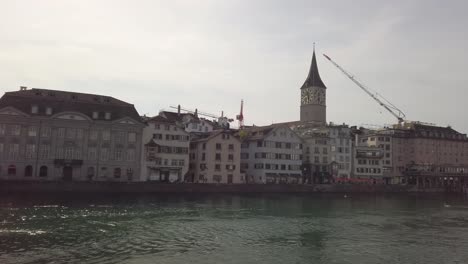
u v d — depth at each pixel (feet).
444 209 278.26
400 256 127.54
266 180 450.71
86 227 157.89
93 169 361.10
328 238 153.28
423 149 572.10
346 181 497.46
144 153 381.81
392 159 554.46
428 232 172.86
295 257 122.52
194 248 129.80
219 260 116.16
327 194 406.41
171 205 247.70
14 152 336.29
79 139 357.61
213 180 417.49
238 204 269.44
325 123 600.80
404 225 192.03
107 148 366.84
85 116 357.61
